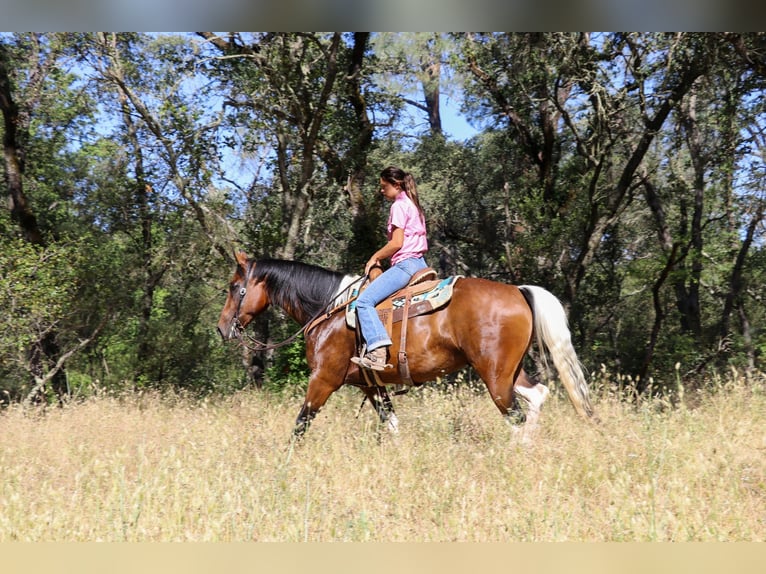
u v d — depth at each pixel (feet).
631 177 53.52
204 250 60.64
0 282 39.60
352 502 15.93
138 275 61.67
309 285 22.99
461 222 72.33
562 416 22.82
